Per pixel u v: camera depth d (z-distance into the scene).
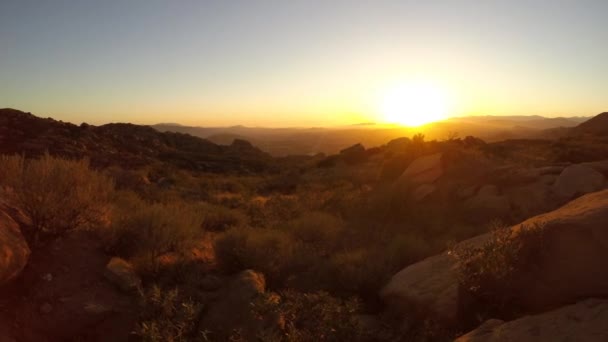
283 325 4.54
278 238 8.45
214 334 4.82
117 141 51.28
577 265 4.38
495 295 4.90
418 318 5.45
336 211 13.48
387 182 18.20
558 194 12.12
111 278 5.66
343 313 4.12
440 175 14.41
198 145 74.94
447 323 5.02
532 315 4.37
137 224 7.01
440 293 5.41
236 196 21.20
